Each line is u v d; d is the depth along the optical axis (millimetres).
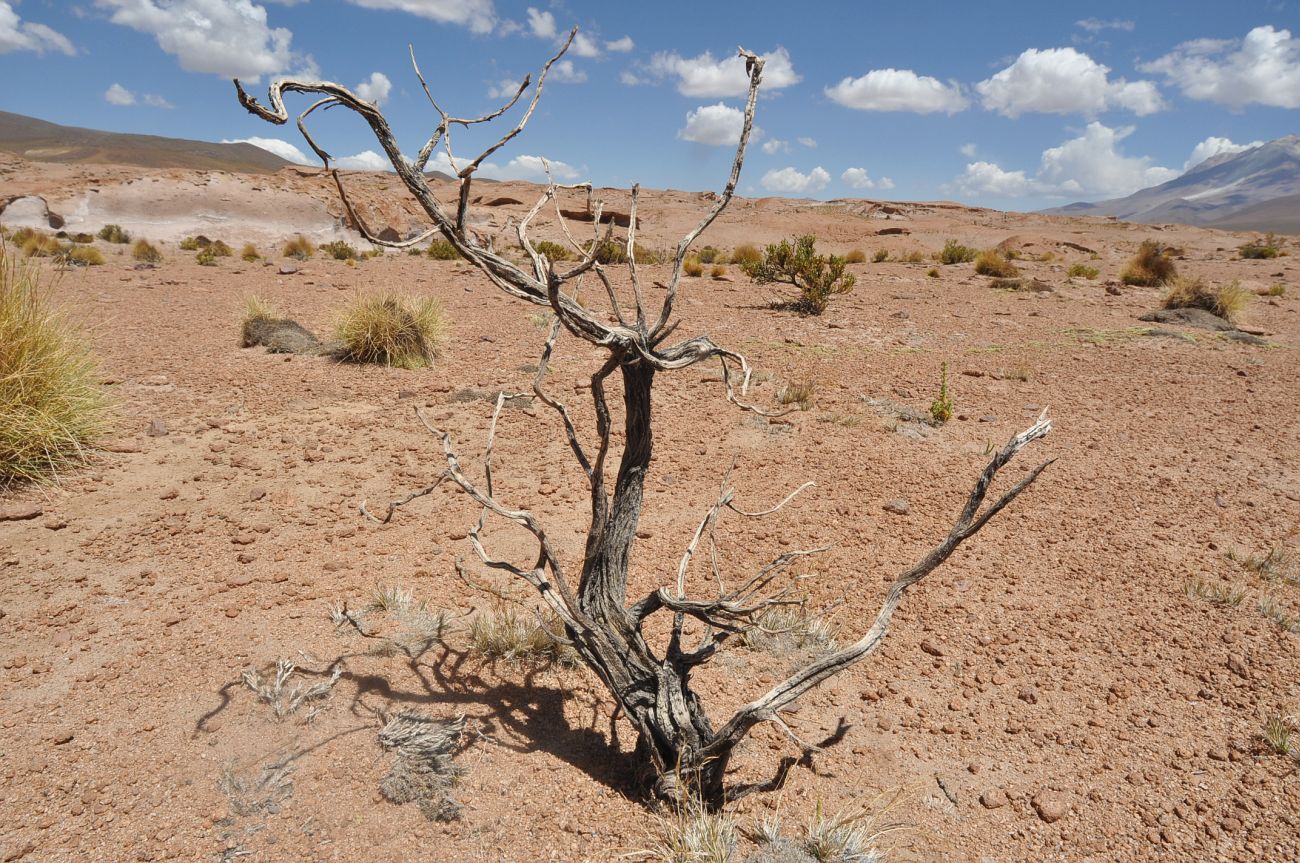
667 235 37094
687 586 4520
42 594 3971
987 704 3648
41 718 3041
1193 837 2875
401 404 7746
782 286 17672
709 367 9789
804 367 10062
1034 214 62438
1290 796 3078
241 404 7531
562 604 2912
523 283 2527
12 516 4766
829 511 5730
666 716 2775
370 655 3590
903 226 48375
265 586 4168
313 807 2699
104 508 5055
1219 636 4262
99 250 22031
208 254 21328
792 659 3920
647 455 2916
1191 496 6309
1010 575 4887
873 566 4922
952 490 6246
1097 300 17359
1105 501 6148
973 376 10062
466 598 4184
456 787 2848
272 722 3088
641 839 2674
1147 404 9070
